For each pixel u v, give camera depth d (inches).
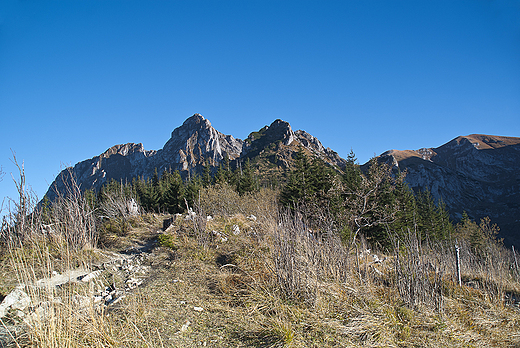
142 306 191.9
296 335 169.5
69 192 334.6
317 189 888.3
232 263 298.4
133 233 437.4
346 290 233.6
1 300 172.6
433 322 204.4
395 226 676.1
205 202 684.7
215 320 184.4
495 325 220.1
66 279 225.5
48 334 137.0
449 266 306.5
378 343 171.5
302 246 275.3
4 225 268.2
